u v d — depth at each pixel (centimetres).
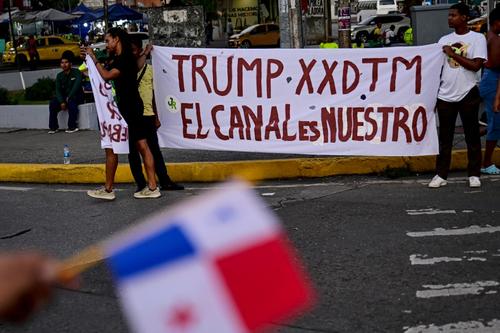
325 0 1927
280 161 950
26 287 118
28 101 1880
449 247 608
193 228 141
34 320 493
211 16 4844
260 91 934
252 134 947
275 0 4759
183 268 140
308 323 466
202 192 891
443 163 833
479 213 709
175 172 970
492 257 578
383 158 932
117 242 145
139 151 858
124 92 823
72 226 759
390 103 901
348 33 1341
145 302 140
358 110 912
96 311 507
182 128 964
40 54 4166
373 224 691
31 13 4812
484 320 458
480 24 2562
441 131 827
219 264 140
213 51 937
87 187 980
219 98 947
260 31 4091
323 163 942
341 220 712
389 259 585
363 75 904
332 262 586
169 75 953
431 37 1266
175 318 139
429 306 486
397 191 831
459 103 805
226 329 139
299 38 1297
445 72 806
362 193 831
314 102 924
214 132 956
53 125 1407
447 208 735
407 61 888
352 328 456
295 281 142
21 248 683
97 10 4634
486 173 894
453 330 445
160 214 787
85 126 1421
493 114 869
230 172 959
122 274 140
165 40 1652
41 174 1027
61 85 1409
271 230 143
